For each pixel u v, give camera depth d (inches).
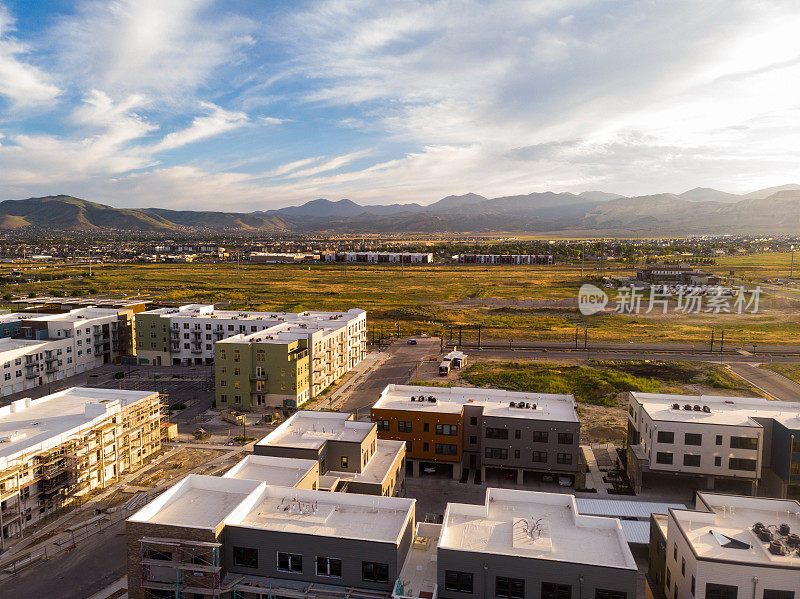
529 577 1558.8
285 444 2517.2
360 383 5064.0
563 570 1535.4
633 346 6692.9
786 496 2763.3
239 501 1854.1
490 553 1576.0
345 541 1630.2
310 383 4581.7
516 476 3134.8
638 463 2923.2
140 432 3307.1
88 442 2861.7
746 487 2903.5
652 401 3245.6
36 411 3132.4
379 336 7258.9
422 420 3157.0
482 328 7869.1
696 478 3088.1
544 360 6003.9
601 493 2950.3
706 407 3058.6
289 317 5895.7
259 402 4379.9
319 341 4729.3
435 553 1811.0
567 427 2992.1
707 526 1747.0
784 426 2755.9
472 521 1776.6
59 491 2701.8
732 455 2815.0
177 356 5807.1
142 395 3420.3
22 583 2128.4
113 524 2591.0
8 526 2440.9
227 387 4389.8
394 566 1612.9
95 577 2172.7
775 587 1488.7
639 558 2185.0
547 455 3034.0
